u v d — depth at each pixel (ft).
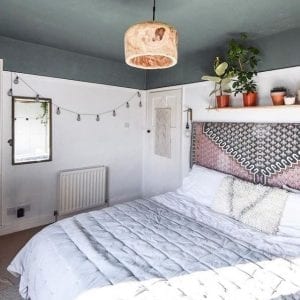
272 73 8.13
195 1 6.15
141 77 13.04
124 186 13.00
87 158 11.55
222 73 8.52
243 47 8.30
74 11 6.85
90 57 11.23
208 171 9.37
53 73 10.23
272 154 8.02
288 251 5.51
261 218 6.66
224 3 6.23
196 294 3.93
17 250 8.53
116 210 7.43
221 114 9.65
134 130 13.10
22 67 9.47
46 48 9.96
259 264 4.90
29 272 5.60
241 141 8.84
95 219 6.68
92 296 3.86
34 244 5.86
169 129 11.91
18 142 9.64
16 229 9.86
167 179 12.16
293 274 4.63
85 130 11.37
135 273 4.41
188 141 11.00
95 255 4.89
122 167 12.84
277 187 7.64
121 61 12.01
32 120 9.88
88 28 8.03
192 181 9.43
